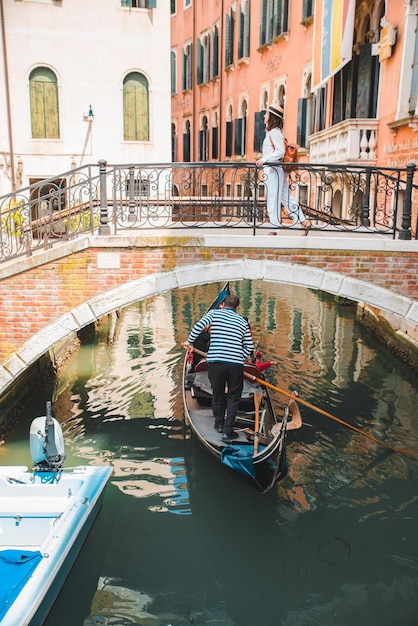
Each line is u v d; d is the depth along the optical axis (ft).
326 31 43.57
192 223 27.84
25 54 43.86
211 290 60.90
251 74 70.79
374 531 20.70
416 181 35.58
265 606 17.58
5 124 44.21
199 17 85.97
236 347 22.03
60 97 44.75
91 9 44.14
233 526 21.08
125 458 25.57
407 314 24.50
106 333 43.91
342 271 24.40
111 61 45.06
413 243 24.02
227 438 22.43
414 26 36.58
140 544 20.24
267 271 24.35
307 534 20.59
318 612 17.24
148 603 17.69
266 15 65.05
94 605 17.48
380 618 17.01
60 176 24.11
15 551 16.46
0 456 24.79
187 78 92.27
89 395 31.96
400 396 31.68
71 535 17.16
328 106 50.93
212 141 84.64
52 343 24.75
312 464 24.72
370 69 42.98
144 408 30.42
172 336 43.11
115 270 24.32
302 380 33.78
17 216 29.55
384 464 24.79
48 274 24.31
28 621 14.07
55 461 20.80
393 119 39.42
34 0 43.27
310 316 49.44
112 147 46.11
